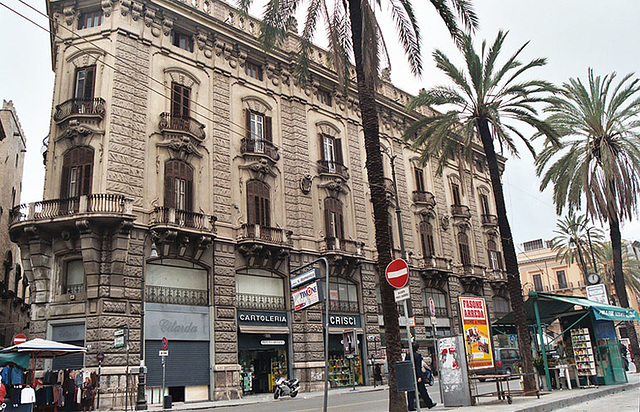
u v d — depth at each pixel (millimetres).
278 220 30984
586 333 19453
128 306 23594
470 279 43250
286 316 29734
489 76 23219
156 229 24797
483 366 15594
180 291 25797
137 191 25312
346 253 32688
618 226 28625
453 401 14820
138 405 20672
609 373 20234
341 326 31984
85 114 25156
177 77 28391
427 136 26188
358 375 32281
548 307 21438
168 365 24406
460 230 44500
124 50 26609
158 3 28219
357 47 16453
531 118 23297
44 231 24047
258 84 32312
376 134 15750
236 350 26766
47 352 19438
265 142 30984
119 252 23672
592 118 28438
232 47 31422
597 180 28625
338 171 34719
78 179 24875
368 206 36750
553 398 15258
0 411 16547
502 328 25266
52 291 24016
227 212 28438
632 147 27297
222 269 27266
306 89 34906
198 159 28094
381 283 14367
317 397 24250
